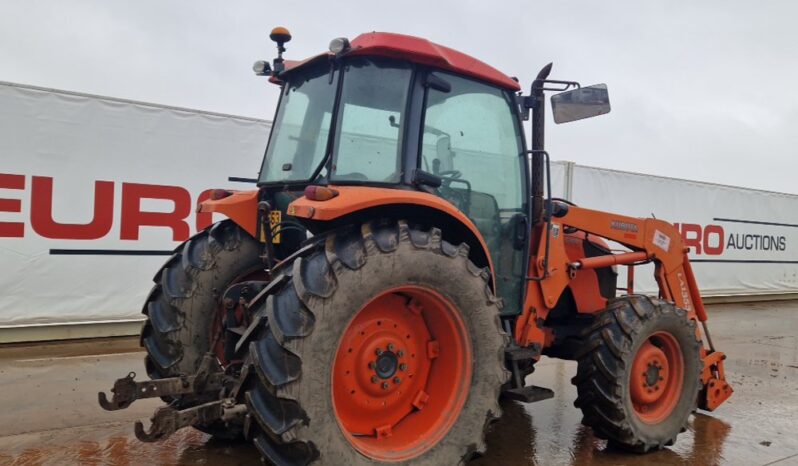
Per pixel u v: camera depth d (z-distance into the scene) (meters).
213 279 3.39
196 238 3.60
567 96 3.76
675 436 3.74
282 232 3.36
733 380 5.59
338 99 2.98
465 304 2.79
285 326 2.33
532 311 3.64
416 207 2.85
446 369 2.84
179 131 6.56
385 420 2.78
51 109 5.92
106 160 6.20
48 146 5.92
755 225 12.02
